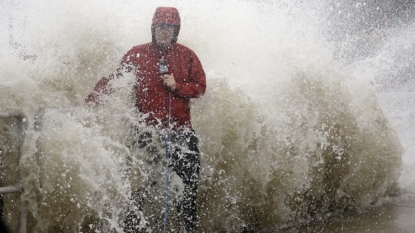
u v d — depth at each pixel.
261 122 5.85
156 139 5.07
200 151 5.54
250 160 5.70
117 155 5.03
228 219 5.59
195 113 5.67
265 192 5.77
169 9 5.22
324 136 6.41
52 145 4.80
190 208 5.10
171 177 5.10
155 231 5.07
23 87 5.15
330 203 6.44
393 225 5.67
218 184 5.56
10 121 4.70
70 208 4.80
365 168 6.70
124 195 4.95
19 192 4.60
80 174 4.84
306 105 6.34
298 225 5.82
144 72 5.15
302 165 6.05
